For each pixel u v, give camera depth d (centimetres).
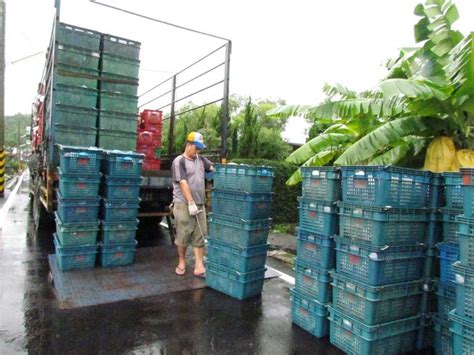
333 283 330
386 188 293
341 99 595
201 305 411
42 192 695
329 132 744
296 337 348
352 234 317
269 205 451
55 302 396
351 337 312
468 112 515
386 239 297
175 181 491
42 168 720
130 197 521
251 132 1162
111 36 638
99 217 527
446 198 316
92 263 502
